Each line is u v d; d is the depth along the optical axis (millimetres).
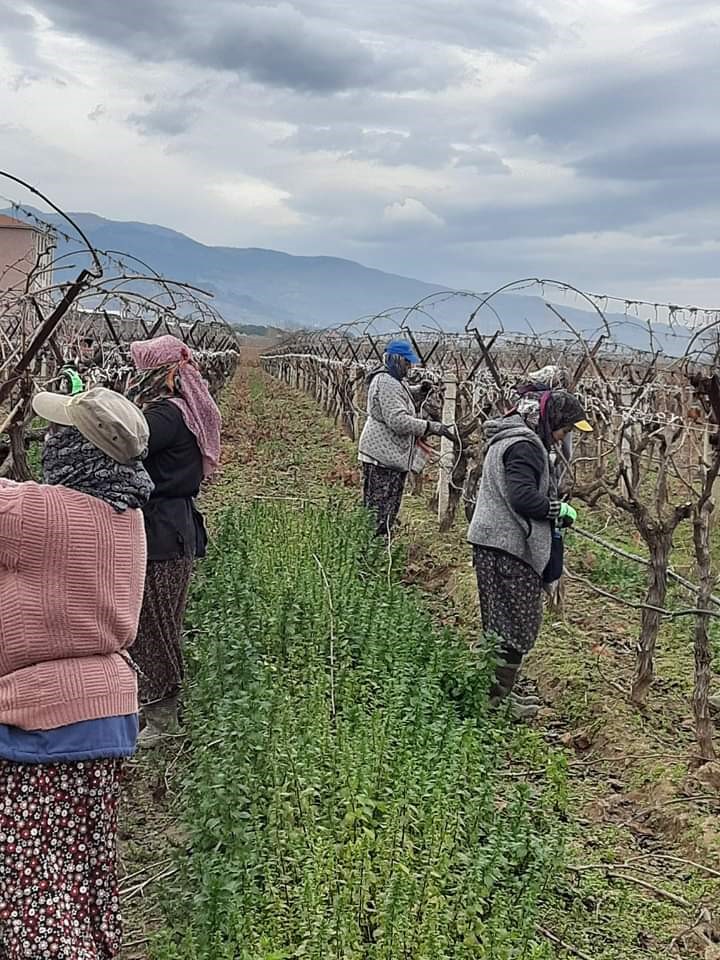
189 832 4863
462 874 4535
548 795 5863
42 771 3518
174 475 6086
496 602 7039
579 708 7352
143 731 6309
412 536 12477
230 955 3760
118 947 3688
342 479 16969
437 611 9867
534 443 6832
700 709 6375
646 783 6199
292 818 4793
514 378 12914
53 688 3494
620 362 14148
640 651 7305
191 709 6059
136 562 3715
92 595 3541
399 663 6723
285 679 6707
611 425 13547
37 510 3459
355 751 5363
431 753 5336
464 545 11727
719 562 11078
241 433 23641
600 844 5562
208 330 21234
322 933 3910
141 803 5734
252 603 7598
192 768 5543
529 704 7352
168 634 6285
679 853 5480
